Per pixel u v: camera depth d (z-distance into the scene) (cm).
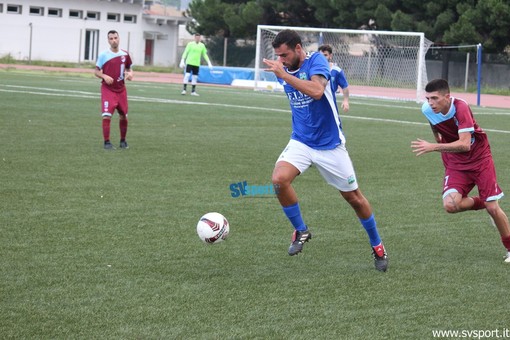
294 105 851
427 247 962
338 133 845
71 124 2186
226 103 3422
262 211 1129
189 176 1410
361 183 1432
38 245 889
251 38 6900
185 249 902
